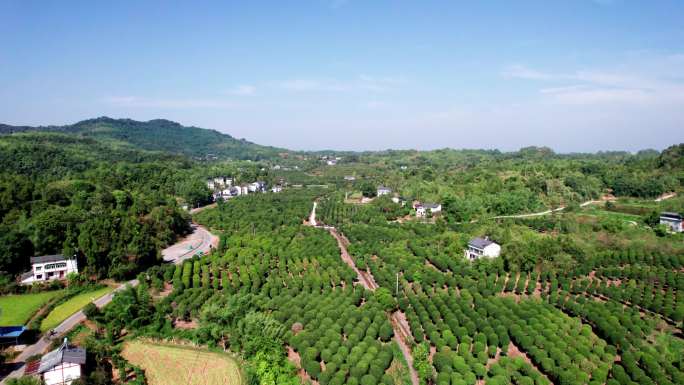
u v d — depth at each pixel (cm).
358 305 11519
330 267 13912
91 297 11525
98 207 17075
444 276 12900
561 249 14088
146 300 10694
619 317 10006
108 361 8450
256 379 7775
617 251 14388
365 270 14662
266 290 11800
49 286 11719
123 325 9812
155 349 9006
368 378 7600
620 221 17412
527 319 10056
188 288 12312
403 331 10144
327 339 8956
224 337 9456
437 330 9794
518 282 12244
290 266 13912
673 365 8431
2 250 12138
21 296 11250
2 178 17112
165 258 15862
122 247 13250
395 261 14400
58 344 8806
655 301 10656
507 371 8106
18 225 13800
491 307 10456
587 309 10531
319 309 10531
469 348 9012
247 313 9700
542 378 7850
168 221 18650
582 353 8644
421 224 19700
